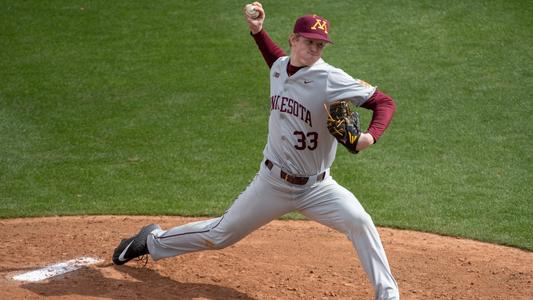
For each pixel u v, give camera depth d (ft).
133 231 94.02
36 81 152.25
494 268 82.33
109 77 153.89
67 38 169.58
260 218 67.00
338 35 165.58
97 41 168.14
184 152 127.34
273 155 65.10
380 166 121.29
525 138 129.29
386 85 147.13
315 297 70.28
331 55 157.69
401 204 108.17
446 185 114.62
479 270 81.35
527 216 103.55
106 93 148.05
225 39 167.43
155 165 122.93
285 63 64.44
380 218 102.99
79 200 110.11
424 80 148.77
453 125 134.21
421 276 78.69
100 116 140.05
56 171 120.67
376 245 64.54
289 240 90.48
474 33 164.96
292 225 99.04
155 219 102.32
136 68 157.28
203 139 131.85
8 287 68.90
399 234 96.89
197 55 161.68
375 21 171.22
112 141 131.34
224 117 139.44
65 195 111.96
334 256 83.87
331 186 65.77
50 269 75.10
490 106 139.95
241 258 81.15
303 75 62.03
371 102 61.82
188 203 108.88
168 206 107.65
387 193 112.06
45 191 113.39
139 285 70.95
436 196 110.83
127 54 162.81
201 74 154.71
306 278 75.41
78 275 72.95
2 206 107.14
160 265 77.05
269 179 65.31
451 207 106.93
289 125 63.57
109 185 115.75
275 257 82.43
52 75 154.61
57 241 86.74
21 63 159.22
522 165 120.57
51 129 135.23
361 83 61.87
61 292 67.87
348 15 173.88
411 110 139.33
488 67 152.76
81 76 154.30
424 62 155.12
